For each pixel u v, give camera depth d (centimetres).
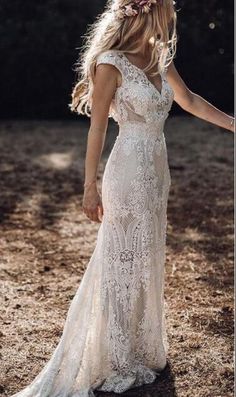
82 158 1188
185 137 1336
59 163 1152
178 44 1542
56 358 455
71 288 640
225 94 1567
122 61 440
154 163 450
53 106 1533
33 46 1503
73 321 457
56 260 719
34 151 1233
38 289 636
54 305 600
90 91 451
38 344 526
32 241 779
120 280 451
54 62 1514
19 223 845
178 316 575
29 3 1541
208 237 796
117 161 448
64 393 447
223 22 1577
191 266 697
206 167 1121
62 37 1505
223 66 1563
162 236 464
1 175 1073
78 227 833
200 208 909
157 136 452
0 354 508
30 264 704
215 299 614
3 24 1534
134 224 448
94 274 457
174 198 953
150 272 455
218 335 542
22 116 1551
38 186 1016
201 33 1564
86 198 448
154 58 444
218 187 1011
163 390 461
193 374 482
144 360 471
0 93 1527
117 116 449
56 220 859
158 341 470
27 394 447
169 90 453
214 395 457
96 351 456
